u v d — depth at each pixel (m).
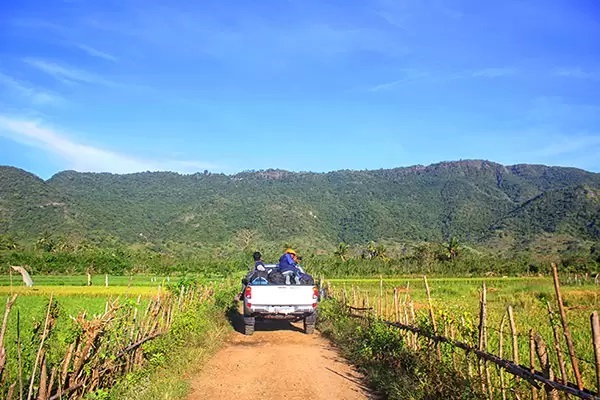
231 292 22.80
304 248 132.75
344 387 9.24
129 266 67.25
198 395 8.63
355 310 15.34
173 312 12.10
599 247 119.69
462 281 59.53
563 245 137.88
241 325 17.22
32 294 35.56
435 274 75.88
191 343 12.09
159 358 9.84
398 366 9.34
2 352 5.84
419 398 7.89
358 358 11.24
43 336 6.29
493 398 6.81
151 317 10.42
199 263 67.94
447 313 8.66
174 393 8.24
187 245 122.25
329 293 23.95
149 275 66.00
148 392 8.04
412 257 89.38
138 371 8.93
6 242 70.94
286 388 9.12
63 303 25.89
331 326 15.32
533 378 5.88
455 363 7.95
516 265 77.25
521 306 26.92
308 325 15.27
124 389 8.06
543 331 14.81
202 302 16.16
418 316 10.02
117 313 8.83
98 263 65.75
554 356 10.26
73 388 6.83
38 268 63.72
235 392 8.84
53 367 6.38
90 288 42.34
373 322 12.13
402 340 10.08
